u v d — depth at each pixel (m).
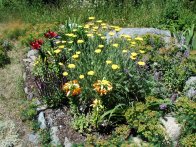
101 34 1.62
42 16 2.36
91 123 1.35
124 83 1.36
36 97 1.56
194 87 1.45
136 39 1.54
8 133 1.42
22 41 2.05
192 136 1.23
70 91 1.34
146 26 2.20
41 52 1.55
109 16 2.29
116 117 1.35
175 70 1.51
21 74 1.77
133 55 1.40
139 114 1.29
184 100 1.34
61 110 1.46
